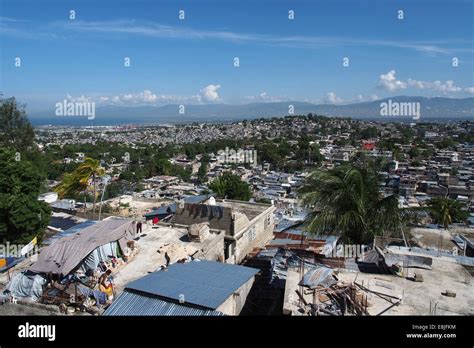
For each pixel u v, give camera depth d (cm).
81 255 1473
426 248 1705
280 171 11188
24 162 2061
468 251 1977
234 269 1440
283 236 2398
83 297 1318
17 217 1822
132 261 1752
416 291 1164
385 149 12469
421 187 7581
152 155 13588
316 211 1509
